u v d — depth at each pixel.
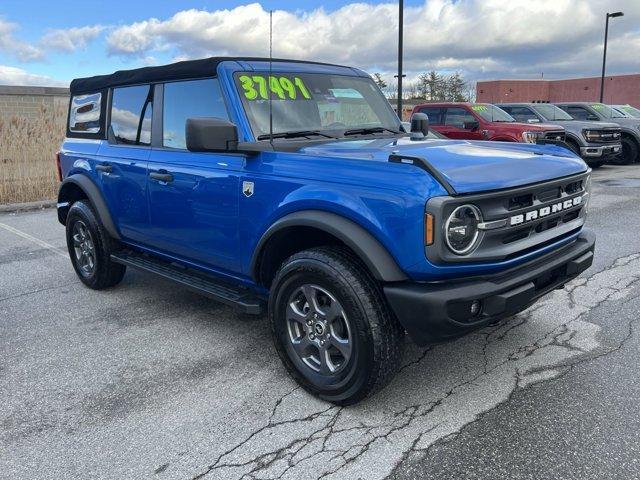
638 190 10.91
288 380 3.49
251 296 3.71
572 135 14.23
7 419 3.10
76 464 2.69
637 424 2.88
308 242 3.42
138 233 4.56
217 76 3.75
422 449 2.74
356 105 4.34
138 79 4.46
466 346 3.88
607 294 4.84
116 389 3.41
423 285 2.76
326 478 2.55
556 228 3.30
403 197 2.68
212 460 2.70
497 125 12.05
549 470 2.55
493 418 2.99
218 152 3.44
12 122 11.34
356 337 2.91
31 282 5.66
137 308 4.84
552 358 3.66
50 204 10.44
